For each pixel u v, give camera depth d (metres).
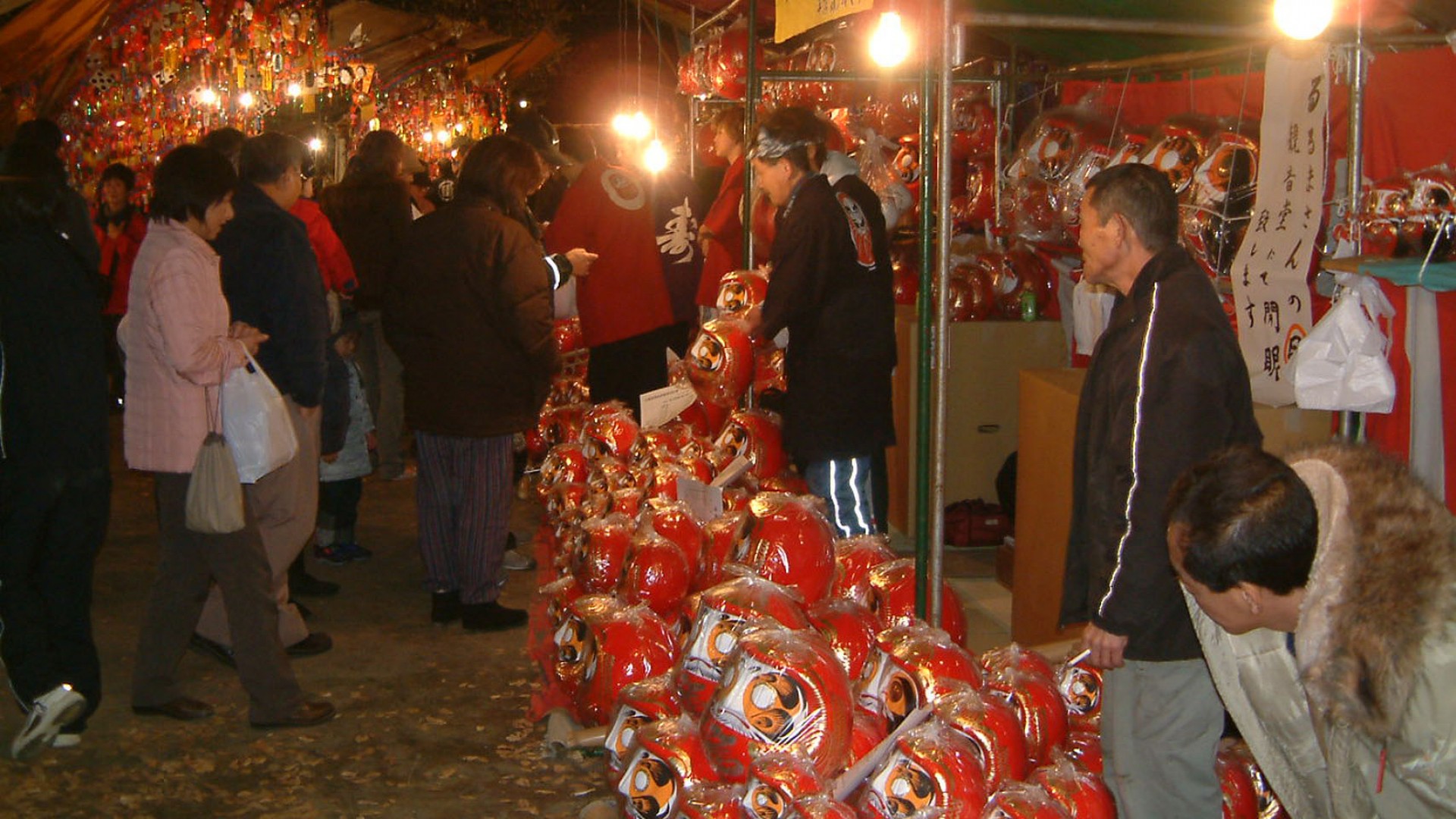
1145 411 2.71
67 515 4.02
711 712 2.88
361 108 12.28
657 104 10.76
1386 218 3.68
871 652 3.17
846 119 7.52
